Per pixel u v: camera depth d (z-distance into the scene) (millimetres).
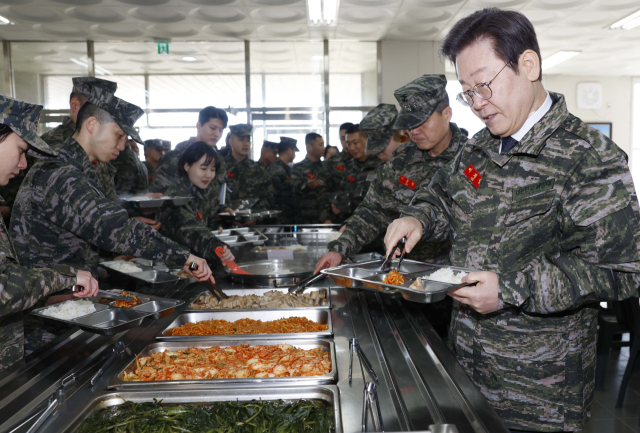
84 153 1530
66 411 831
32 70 6629
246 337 1193
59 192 1390
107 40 6469
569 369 1065
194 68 6887
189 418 833
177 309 1470
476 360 1147
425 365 1008
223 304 1492
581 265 943
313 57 6766
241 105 6902
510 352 1084
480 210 1129
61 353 1096
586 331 1098
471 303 987
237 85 6883
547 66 7883
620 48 6793
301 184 5324
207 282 1524
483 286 960
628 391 2676
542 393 1068
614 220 923
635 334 2438
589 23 5715
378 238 2826
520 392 1084
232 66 6836
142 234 1430
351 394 888
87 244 1566
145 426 807
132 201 2076
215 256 2080
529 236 1046
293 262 2207
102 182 2145
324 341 1168
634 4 5121
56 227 1475
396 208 2062
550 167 1015
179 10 5312
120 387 913
